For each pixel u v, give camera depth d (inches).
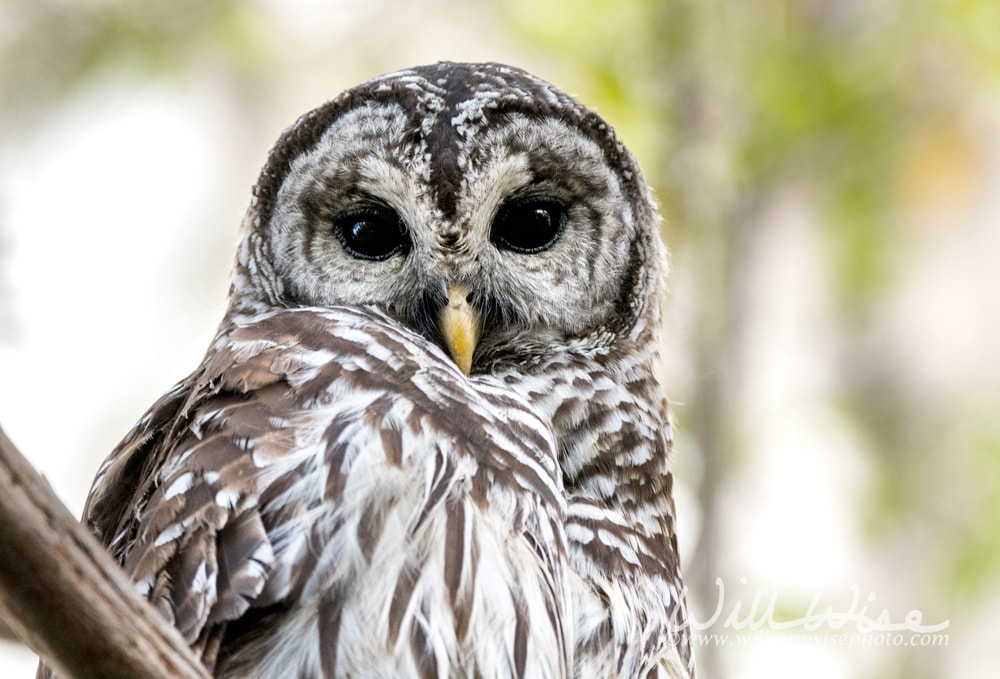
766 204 616.4
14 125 690.2
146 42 682.8
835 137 603.5
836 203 625.9
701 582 475.5
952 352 681.6
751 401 598.5
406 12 684.7
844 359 678.5
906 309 681.6
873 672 554.6
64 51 684.1
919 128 632.4
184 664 194.1
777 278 656.4
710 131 557.9
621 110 549.6
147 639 191.9
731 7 569.6
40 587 185.0
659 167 543.8
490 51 674.2
